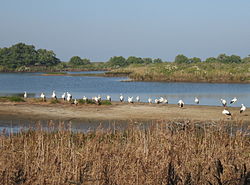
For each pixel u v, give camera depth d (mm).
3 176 11664
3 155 12656
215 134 15648
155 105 38125
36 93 56969
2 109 32656
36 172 11984
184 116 30453
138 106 36844
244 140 15586
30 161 12539
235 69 86250
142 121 28188
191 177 11211
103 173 11664
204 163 12188
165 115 31047
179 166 11539
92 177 11758
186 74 83875
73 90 62125
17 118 29000
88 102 37906
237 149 13516
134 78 86625
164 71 88688
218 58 163125
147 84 74125
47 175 11727
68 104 37000
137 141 14195
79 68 180375
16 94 54906
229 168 11797
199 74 83125
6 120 28078
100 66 191500
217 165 10805
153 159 11938
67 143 14562
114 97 50844
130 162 12008
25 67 172375
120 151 12945
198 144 14555
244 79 79188
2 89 64188
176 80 82562
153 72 88438
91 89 63812
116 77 100250
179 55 164125
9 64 180375
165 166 11414
